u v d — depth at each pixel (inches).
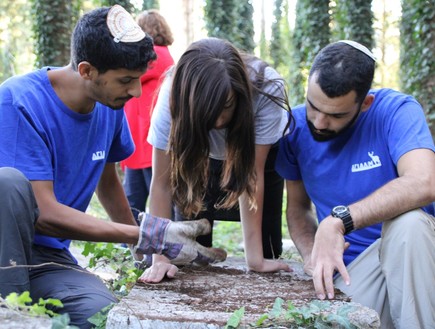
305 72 456.1
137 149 179.9
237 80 92.9
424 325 89.6
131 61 94.4
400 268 91.5
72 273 102.9
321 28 424.2
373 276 101.7
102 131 112.3
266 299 95.8
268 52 876.0
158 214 113.3
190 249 100.6
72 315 93.4
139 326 81.1
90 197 112.7
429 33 294.7
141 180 185.3
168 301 92.0
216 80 90.4
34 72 105.5
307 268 112.7
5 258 85.9
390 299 93.6
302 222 122.1
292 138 117.3
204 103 90.2
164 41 191.0
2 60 636.7
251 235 114.7
